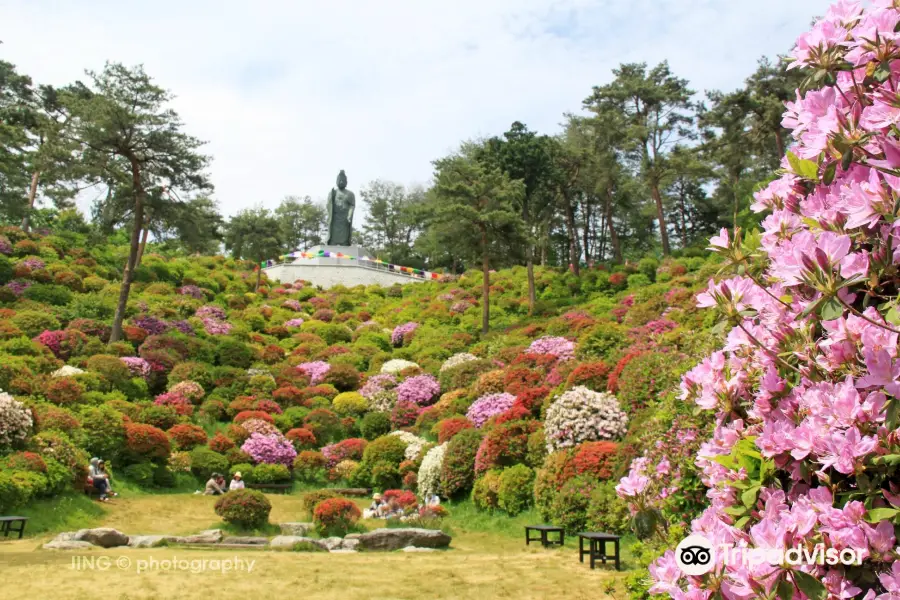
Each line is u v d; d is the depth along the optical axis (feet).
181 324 100.48
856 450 7.57
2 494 44.86
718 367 10.48
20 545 39.40
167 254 158.92
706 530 9.50
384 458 68.39
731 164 137.18
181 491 61.77
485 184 110.32
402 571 34.01
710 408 10.46
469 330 115.85
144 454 62.44
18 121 134.72
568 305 117.19
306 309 141.79
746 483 9.29
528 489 51.65
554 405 53.93
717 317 11.64
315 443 76.43
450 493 58.39
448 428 67.15
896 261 7.88
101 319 95.71
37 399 61.00
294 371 94.48
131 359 81.25
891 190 7.72
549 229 163.84
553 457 49.60
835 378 8.55
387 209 238.68
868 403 7.73
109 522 49.65
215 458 65.36
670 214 183.32
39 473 49.42
